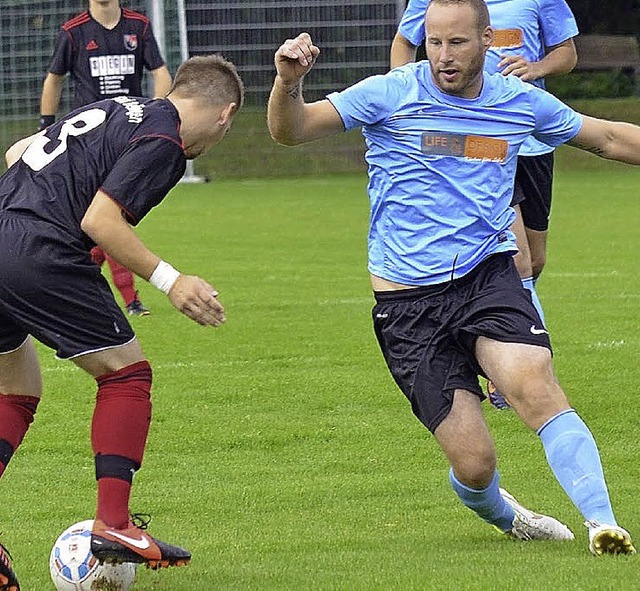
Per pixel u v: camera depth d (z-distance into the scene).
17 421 11.18
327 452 16.50
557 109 12.52
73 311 10.38
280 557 11.74
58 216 10.39
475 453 11.59
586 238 40.16
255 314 26.50
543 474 15.53
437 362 11.91
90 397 19.28
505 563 10.99
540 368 11.38
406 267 12.21
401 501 14.27
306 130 11.83
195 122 10.62
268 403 18.84
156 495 14.53
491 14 18.03
